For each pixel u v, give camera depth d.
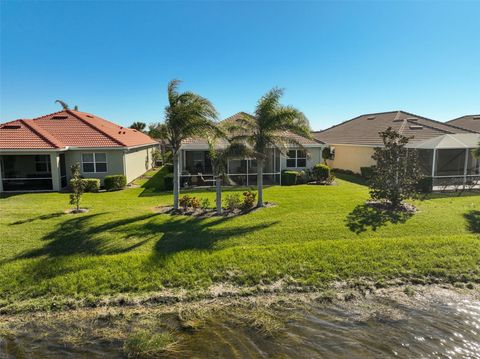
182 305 6.82
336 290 7.36
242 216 12.33
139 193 18.81
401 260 8.40
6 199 17.00
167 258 8.30
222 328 6.15
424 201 15.29
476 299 7.05
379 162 13.70
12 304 6.69
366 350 5.57
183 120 12.53
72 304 6.74
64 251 8.79
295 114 13.43
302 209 13.38
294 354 5.48
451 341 5.80
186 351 5.55
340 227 10.71
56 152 19.62
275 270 7.95
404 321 6.35
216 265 8.09
